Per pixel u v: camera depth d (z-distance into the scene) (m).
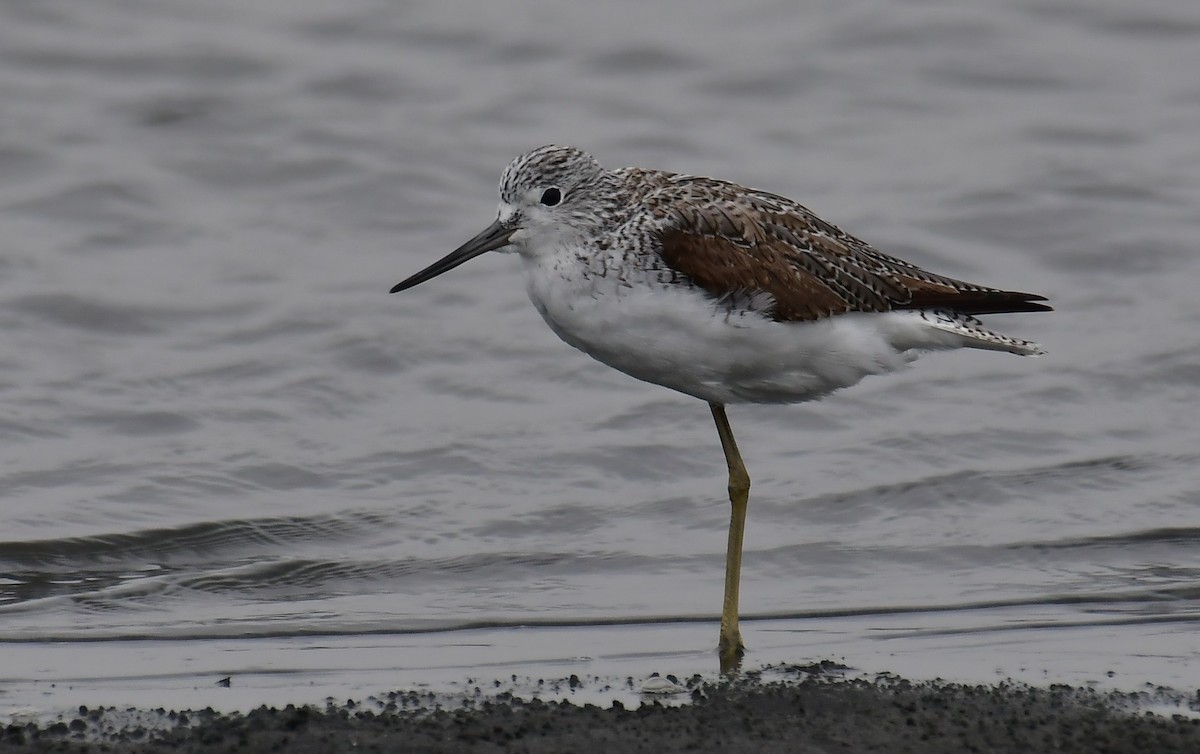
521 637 11.68
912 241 19.36
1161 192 20.22
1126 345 17.19
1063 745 9.27
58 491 14.27
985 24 24.44
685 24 24.62
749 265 11.03
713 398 11.59
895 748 9.21
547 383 16.56
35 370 16.27
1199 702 10.15
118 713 9.81
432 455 15.19
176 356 16.69
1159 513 14.17
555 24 24.47
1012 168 20.89
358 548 13.60
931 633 11.72
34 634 11.59
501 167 20.75
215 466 14.85
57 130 21.00
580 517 14.22
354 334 17.09
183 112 21.62
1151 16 24.75
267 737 9.27
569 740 9.27
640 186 11.48
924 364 16.92
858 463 15.16
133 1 24.16
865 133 22.17
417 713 9.80
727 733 9.41
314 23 24.14
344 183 20.25
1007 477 14.84
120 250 18.80
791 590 12.78
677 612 12.27
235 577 12.93
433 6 24.73
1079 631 11.74
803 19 24.75
